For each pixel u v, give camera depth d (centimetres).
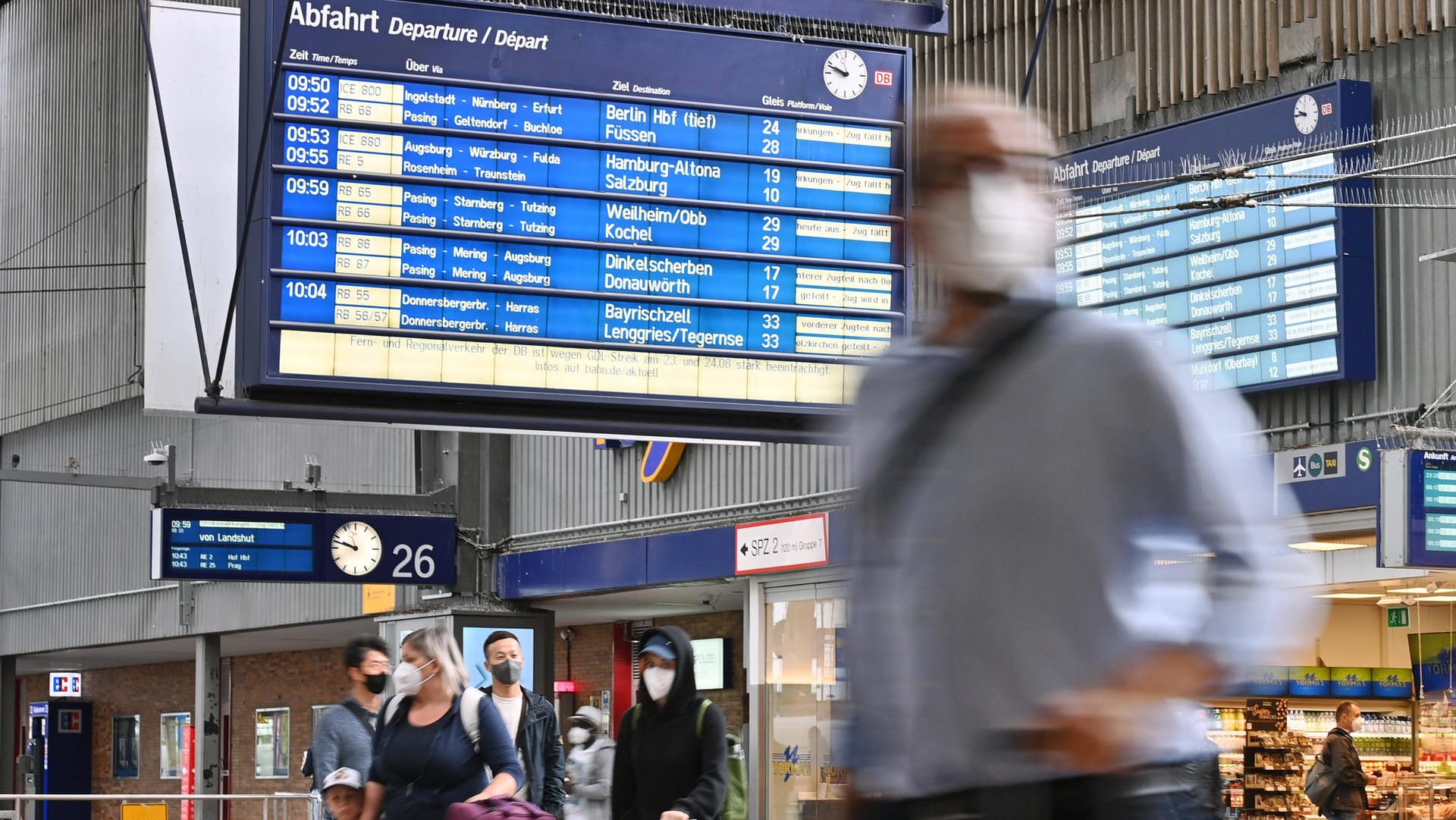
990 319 216
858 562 224
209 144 991
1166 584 205
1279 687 1873
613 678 2647
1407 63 1323
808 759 1816
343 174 921
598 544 2119
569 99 950
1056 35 1602
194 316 893
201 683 2912
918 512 215
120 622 3141
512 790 705
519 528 2270
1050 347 210
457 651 722
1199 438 206
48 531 3406
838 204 982
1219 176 1147
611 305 953
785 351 972
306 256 916
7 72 3566
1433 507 1171
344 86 923
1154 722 205
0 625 3578
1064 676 204
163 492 1981
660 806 739
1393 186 1327
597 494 2147
